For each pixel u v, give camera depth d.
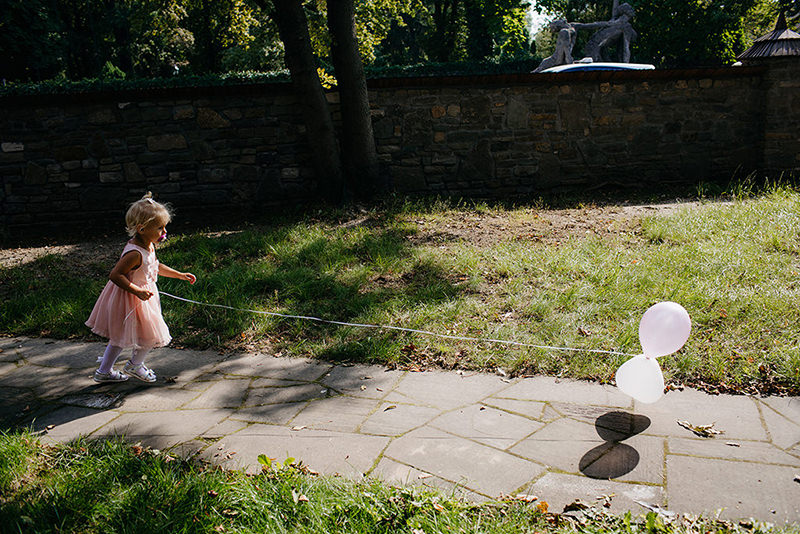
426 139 9.72
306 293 5.58
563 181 10.09
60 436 3.21
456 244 6.90
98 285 6.05
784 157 9.99
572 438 3.06
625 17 14.95
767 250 5.81
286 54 8.78
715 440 3.00
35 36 23.11
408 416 3.38
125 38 29.16
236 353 4.55
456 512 2.38
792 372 3.59
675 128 10.11
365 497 2.44
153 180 9.47
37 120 9.21
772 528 2.26
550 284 5.38
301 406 3.57
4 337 5.09
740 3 25.23
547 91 9.78
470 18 31.53
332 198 9.35
